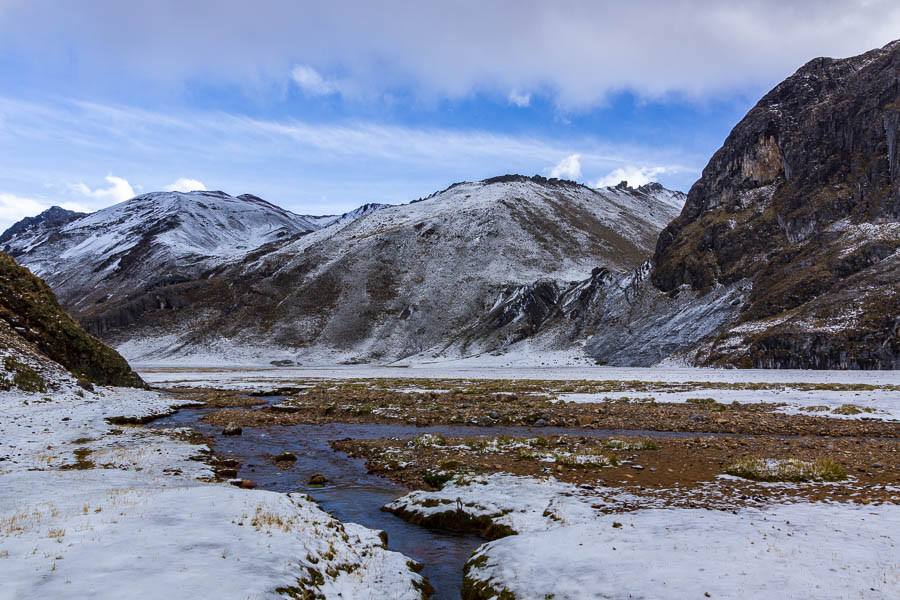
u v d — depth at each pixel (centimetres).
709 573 811
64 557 795
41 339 4584
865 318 7056
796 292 8394
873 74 10569
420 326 16488
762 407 3228
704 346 8775
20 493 1283
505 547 1044
